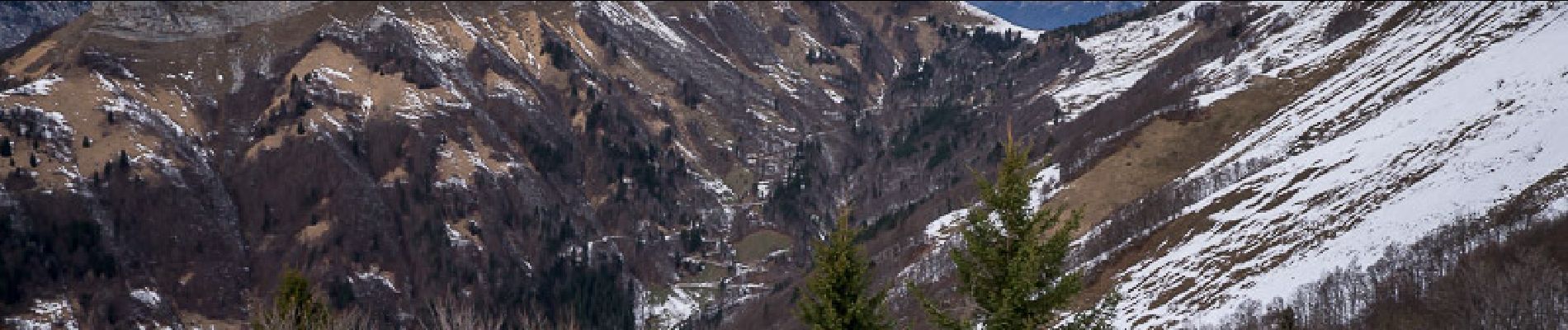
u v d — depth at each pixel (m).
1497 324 90.06
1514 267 96.00
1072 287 54.97
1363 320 105.94
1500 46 198.38
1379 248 125.62
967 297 58.47
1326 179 164.62
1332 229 140.12
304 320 62.00
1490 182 128.88
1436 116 170.88
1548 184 118.62
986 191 56.34
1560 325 86.94
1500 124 149.62
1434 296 102.62
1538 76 161.88
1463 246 111.00
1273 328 112.75
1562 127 134.00
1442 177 139.62
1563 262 101.06
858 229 60.38
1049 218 56.66
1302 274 129.50
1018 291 53.59
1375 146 172.50
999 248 56.09
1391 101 199.38
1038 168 56.94
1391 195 142.88
